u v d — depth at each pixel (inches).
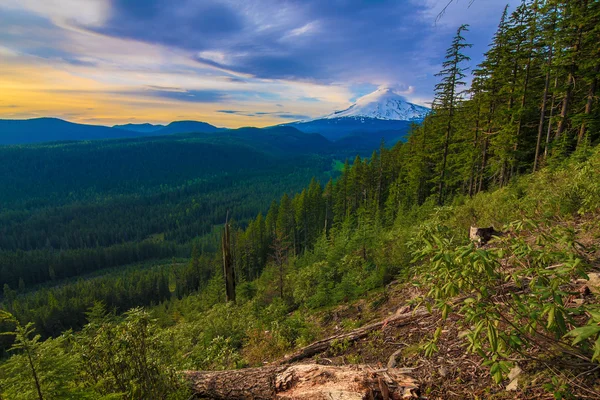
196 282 3388.3
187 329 461.4
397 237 467.5
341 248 681.6
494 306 89.5
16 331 95.7
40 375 94.8
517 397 101.7
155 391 135.6
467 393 115.4
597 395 86.0
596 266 144.6
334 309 377.7
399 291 310.2
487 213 366.9
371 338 209.5
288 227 2477.9
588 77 620.7
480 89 849.5
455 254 93.3
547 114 844.6
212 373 156.8
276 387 137.9
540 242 105.3
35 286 4542.3
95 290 3284.9
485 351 130.0
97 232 6397.6
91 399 102.0
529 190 394.6
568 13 618.8
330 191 2423.7
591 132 653.3
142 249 5408.5
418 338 177.5
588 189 229.8
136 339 135.2
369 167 2006.6
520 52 722.8
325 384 128.0
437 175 1046.4
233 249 2367.1
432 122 1055.0
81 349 133.5
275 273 1005.8
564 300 137.6
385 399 119.0
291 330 323.9
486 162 932.6
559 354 100.3
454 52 812.6
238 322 449.1
